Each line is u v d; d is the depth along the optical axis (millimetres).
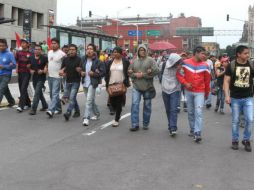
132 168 6703
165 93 9406
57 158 7246
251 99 8242
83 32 27281
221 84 13742
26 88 12555
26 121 10961
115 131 9891
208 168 6832
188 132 10016
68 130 9859
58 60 11422
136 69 9867
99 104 15164
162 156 7547
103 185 5824
